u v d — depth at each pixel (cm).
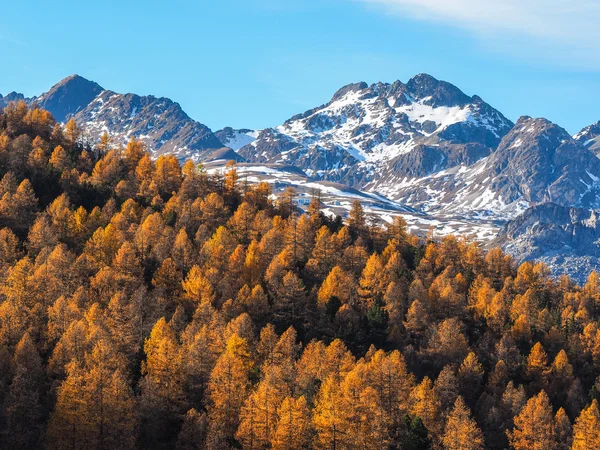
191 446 9644
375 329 13825
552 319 15475
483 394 12188
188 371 10725
